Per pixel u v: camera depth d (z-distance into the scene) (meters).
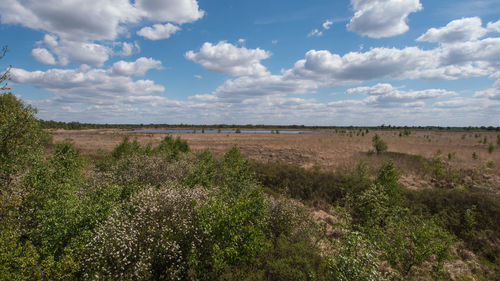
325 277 4.43
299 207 7.32
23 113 5.29
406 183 14.25
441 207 9.56
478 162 19.61
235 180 9.02
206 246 4.80
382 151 25.20
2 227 4.00
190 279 4.30
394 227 7.16
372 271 4.18
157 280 4.40
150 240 4.38
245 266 4.61
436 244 6.04
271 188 12.68
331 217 9.48
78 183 7.84
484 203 9.22
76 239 4.35
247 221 5.80
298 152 27.06
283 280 4.38
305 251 5.15
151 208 5.05
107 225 4.62
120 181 8.27
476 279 6.45
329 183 12.14
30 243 4.02
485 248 7.83
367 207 8.75
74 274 4.04
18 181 5.41
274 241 5.79
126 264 4.07
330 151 27.39
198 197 6.14
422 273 6.38
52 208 4.92
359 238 4.64
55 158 6.99
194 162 13.81
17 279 3.33
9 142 5.12
